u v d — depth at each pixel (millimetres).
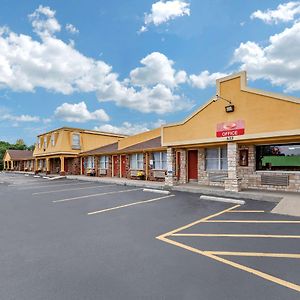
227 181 13625
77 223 8250
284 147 13523
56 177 29141
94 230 7398
